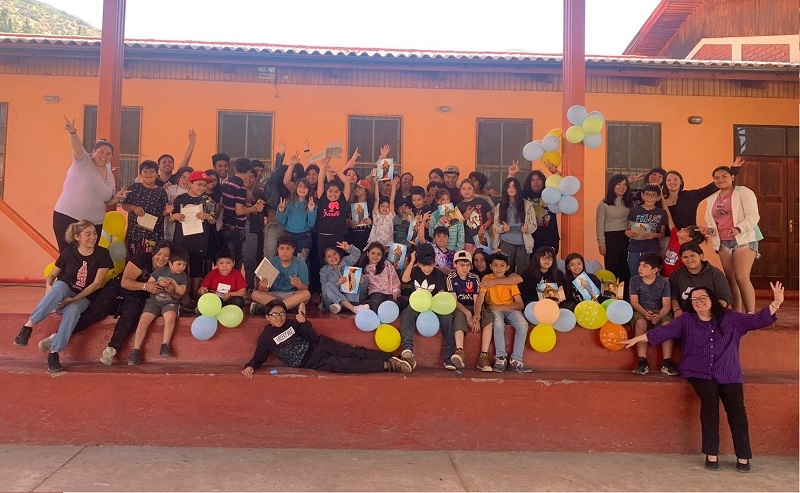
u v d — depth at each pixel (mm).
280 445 4469
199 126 8812
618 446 4531
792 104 9148
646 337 4609
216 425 4441
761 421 4539
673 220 5887
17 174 8703
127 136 8766
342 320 4855
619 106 9062
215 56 8383
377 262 5328
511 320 4840
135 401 4418
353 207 6145
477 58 8383
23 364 4582
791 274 9086
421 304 4672
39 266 8195
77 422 4391
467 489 3775
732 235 5125
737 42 10594
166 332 4684
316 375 4500
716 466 4219
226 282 5082
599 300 5316
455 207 5957
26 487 3607
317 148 8922
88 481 3729
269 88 8891
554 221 6098
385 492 3695
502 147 9094
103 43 5586
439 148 9047
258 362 4582
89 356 4766
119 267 5141
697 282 4820
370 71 8961
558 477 4012
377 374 4562
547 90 9102
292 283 5070
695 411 4555
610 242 6094
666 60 8438
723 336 4402
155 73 8758
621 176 6156
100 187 5129
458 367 4684
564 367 4914
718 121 9141
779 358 4891
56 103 8711
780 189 9164
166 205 5684
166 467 4012
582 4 5688
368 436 4492
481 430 4516
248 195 6578
